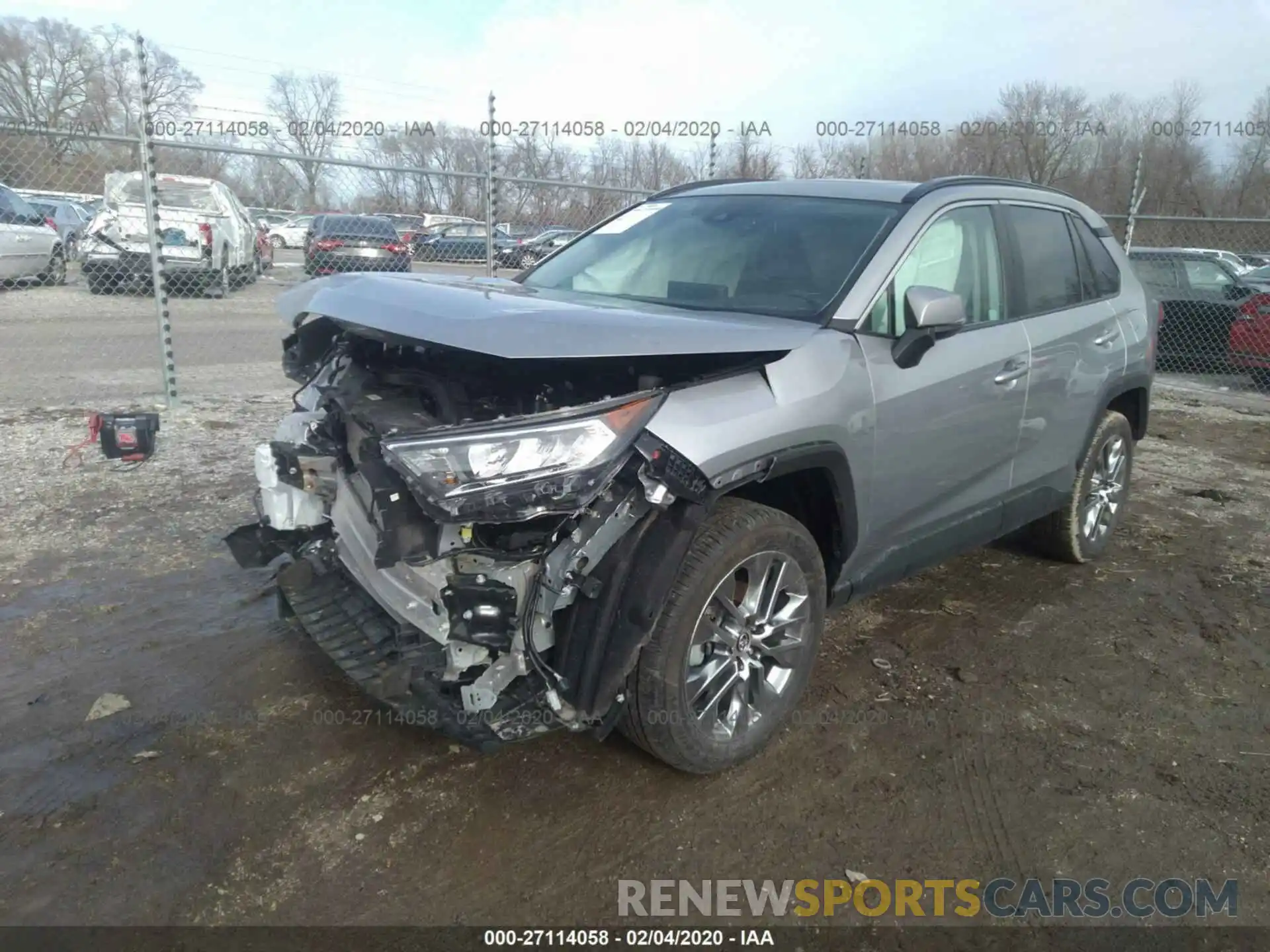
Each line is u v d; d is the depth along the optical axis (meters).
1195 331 11.68
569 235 10.01
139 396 7.91
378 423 2.72
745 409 2.75
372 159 9.19
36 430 6.61
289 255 21.73
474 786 2.92
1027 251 4.16
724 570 2.78
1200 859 2.72
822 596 3.17
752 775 3.04
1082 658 3.94
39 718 3.19
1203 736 3.38
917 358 3.30
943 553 3.84
